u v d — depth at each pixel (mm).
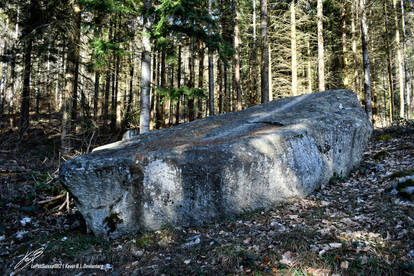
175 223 4664
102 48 8617
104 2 8227
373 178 5910
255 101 19172
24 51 12086
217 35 9953
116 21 10578
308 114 6465
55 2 11164
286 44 18359
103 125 16734
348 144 6418
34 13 12203
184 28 9352
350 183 5867
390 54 19438
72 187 4496
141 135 6539
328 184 5930
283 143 5215
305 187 5398
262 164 4926
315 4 19609
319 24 13500
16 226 5012
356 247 3156
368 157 8023
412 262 2746
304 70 21859
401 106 18328
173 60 10102
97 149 5777
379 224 3654
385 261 2830
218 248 3648
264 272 3049
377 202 4426
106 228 4508
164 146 5180
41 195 6234
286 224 4180
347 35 19453
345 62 15375
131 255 3973
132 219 4598
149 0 9109
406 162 6625
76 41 10258
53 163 9492
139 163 4645
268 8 18734
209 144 5023
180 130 6492
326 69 19891
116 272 3615
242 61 21594
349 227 3732
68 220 5438
